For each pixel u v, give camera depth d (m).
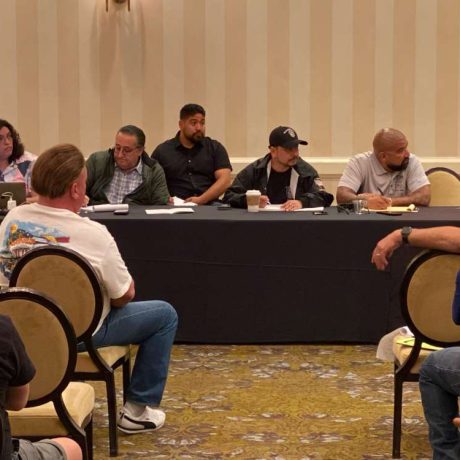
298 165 6.49
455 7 8.34
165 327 4.03
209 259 5.52
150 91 8.38
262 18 8.34
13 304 2.99
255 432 4.16
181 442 4.03
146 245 5.50
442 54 8.38
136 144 6.57
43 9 8.30
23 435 3.15
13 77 8.34
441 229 3.55
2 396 2.36
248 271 5.54
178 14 8.34
